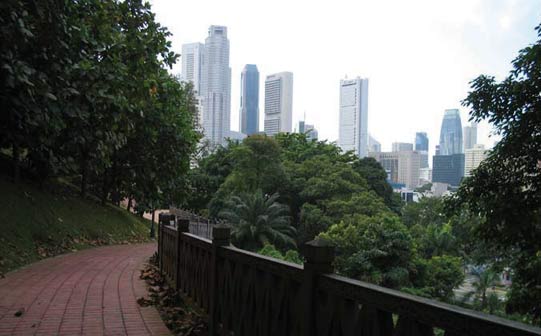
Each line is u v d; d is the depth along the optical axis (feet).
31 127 33.06
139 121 59.52
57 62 28.55
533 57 35.55
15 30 23.95
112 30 34.01
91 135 35.83
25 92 26.99
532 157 36.27
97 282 24.98
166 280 24.66
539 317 37.99
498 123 39.52
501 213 37.35
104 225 59.57
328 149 183.11
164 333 15.07
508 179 38.24
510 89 37.19
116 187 77.30
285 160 163.02
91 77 29.45
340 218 119.34
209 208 140.26
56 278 25.76
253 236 106.11
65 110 29.27
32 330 15.23
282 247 112.47
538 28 36.50
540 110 35.40
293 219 140.36
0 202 36.01
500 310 88.22
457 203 42.68
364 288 6.43
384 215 102.27
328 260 7.82
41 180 49.14
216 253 13.73
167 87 63.00
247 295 11.03
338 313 7.11
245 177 139.95
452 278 94.43
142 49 35.58
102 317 17.08
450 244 118.11
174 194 90.17
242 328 11.31
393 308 5.86
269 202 111.24
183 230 20.84
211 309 13.82
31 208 40.83
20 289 22.00
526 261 39.34
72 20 29.09
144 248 52.90
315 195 133.49
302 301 8.12
